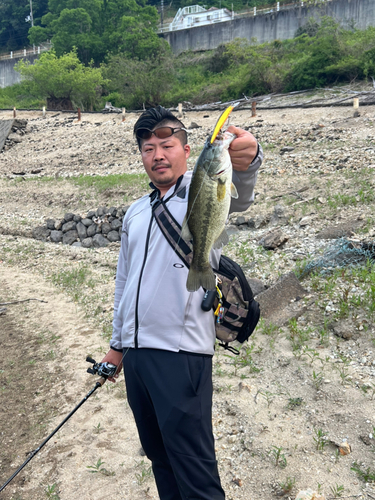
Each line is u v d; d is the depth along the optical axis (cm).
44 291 714
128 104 3762
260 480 282
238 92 3019
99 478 312
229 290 210
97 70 4106
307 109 1995
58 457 342
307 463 287
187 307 190
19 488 322
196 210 165
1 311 643
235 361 404
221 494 191
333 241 599
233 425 334
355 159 1026
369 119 1498
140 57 4512
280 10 4450
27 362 496
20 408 416
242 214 812
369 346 389
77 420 380
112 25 5819
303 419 325
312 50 2816
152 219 204
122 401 396
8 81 6022
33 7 8194
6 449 364
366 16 4062
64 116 3266
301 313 456
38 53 5825
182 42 5091
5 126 2695
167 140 200
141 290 197
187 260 191
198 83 3778
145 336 193
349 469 277
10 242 1051
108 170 1672
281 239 645
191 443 185
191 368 189
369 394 332
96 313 598
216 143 157
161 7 7000
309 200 805
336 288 481
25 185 1606
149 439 208
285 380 371
